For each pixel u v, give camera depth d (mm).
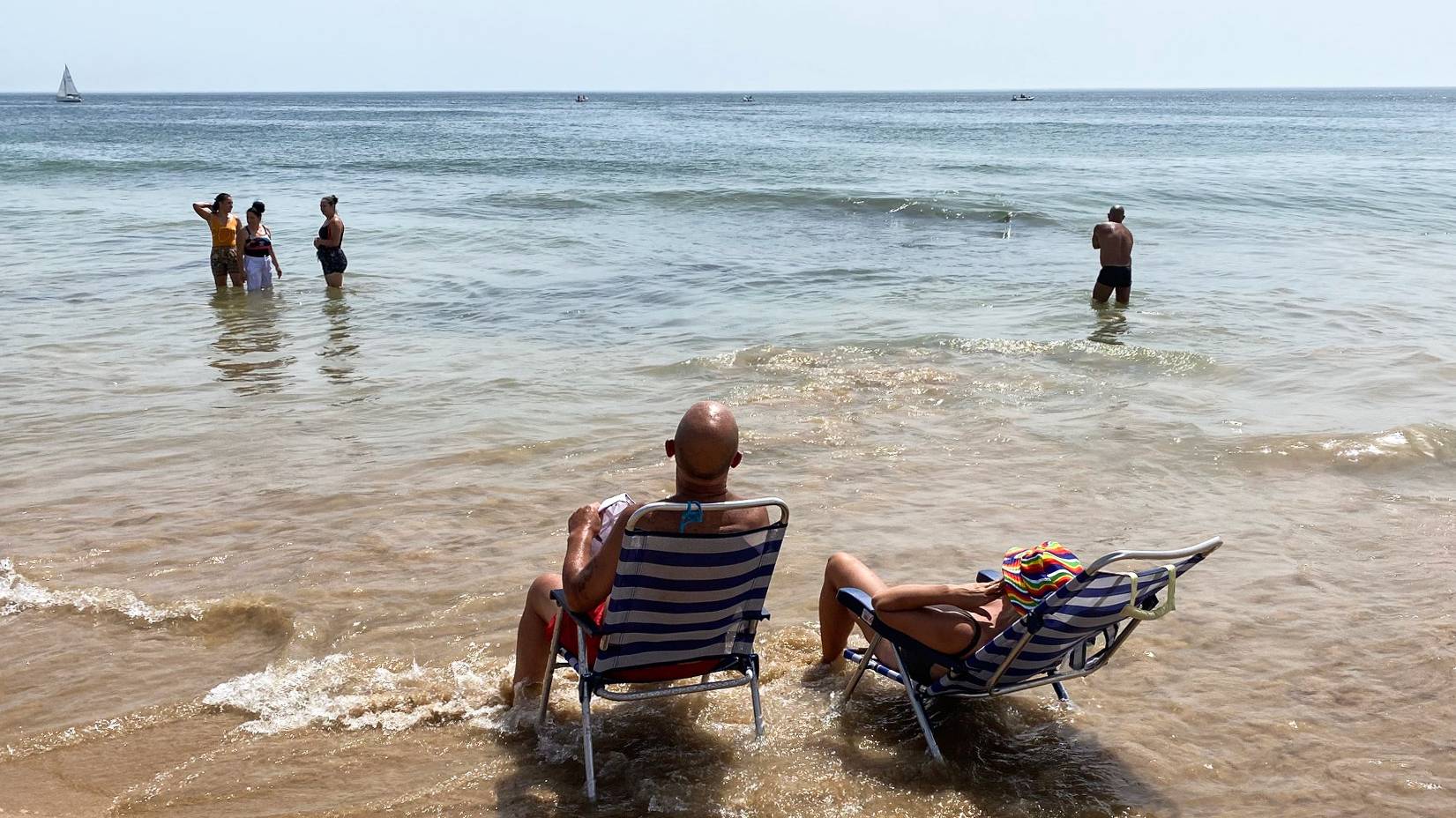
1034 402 8391
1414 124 79500
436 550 5539
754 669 3789
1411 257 16172
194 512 6105
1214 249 17125
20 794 3477
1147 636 4559
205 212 13648
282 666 4336
